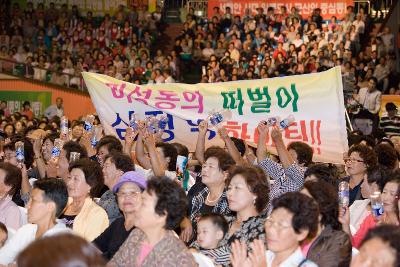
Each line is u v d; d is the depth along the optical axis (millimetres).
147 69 23312
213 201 7328
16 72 24562
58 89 24312
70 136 10930
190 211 7418
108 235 6480
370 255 4207
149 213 5297
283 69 21625
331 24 24375
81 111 24141
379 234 4223
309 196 5328
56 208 6410
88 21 27328
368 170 7363
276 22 24578
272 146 9586
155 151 8242
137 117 9508
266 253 5531
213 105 9883
